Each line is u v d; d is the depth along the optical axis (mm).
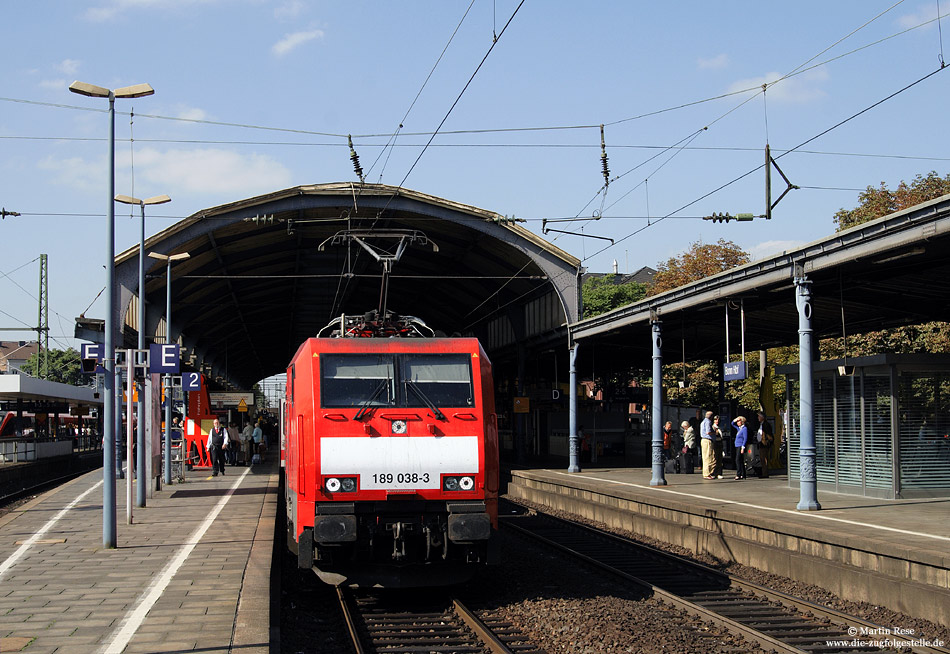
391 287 52094
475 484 12703
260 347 87500
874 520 15617
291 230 36375
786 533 14883
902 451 19359
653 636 10547
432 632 11086
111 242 15945
